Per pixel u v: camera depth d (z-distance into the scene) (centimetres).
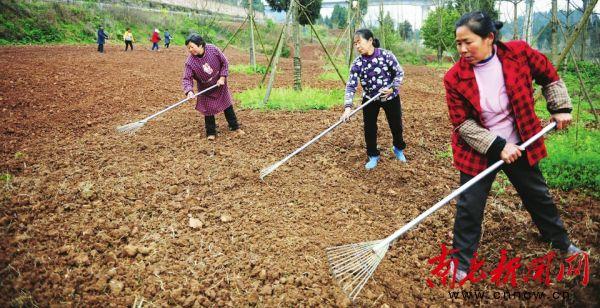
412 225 277
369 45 457
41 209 378
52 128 643
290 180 466
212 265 315
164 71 1327
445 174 495
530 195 302
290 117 734
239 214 389
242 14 5372
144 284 293
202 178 462
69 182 439
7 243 326
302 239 349
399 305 279
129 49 2212
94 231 352
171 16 3553
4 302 267
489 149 271
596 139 577
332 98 895
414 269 318
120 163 500
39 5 2442
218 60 576
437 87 1271
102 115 732
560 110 276
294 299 279
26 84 916
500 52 268
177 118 721
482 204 289
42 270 299
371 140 495
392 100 478
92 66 1277
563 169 466
